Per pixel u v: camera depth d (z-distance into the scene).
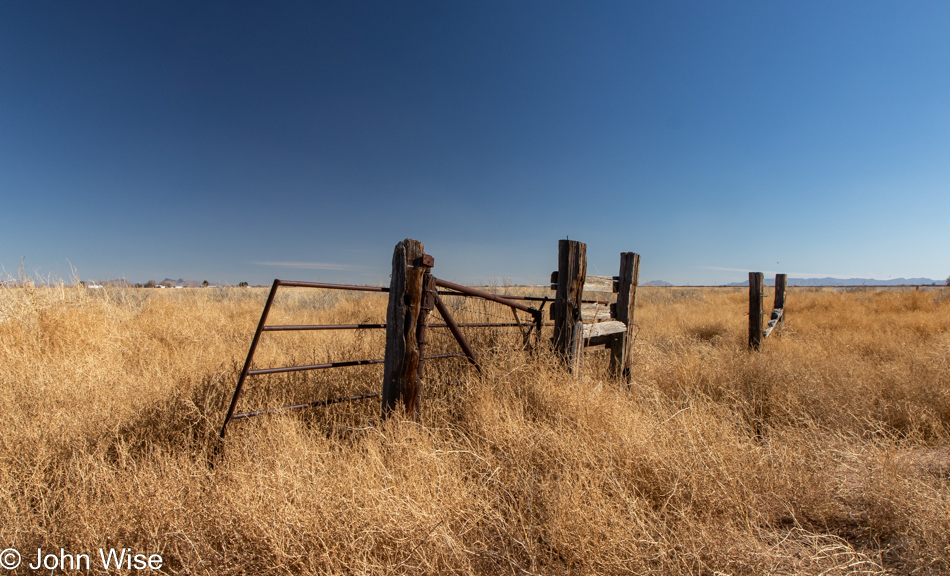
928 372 4.86
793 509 2.66
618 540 2.09
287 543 2.01
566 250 4.71
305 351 6.05
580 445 3.00
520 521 2.38
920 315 11.20
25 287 6.98
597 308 5.26
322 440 3.20
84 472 2.60
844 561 2.18
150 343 6.59
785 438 3.58
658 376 5.49
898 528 2.46
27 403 3.71
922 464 3.25
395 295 3.55
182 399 3.58
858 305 14.24
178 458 2.94
